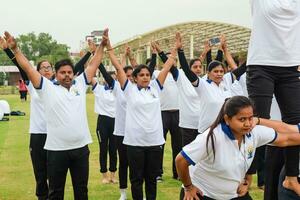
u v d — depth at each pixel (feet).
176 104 28.63
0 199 24.11
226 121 12.28
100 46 20.34
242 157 12.74
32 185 27.22
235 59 28.19
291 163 13.08
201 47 98.12
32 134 21.83
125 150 23.53
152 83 21.72
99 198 24.11
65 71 18.45
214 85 22.34
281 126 12.89
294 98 12.93
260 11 13.05
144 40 94.38
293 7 12.77
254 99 13.05
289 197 13.50
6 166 32.83
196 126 25.63
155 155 20.66
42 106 21.66
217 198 13.48
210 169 12.99
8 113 71.67
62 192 18.72
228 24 84.79
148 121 20.42
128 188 26.30
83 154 18.63
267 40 12.85
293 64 12.73
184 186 13.46
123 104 23.81
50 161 18.38
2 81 241.14
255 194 24.20
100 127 27.81
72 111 18.34
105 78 24.44
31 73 18.03
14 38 17.90
